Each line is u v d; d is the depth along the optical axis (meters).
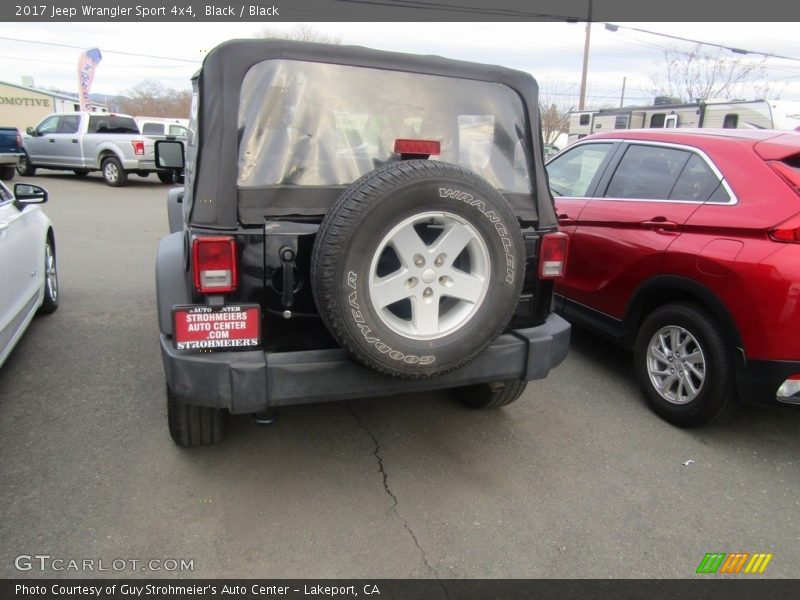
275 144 2.60
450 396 4.11
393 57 2.84
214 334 2.53
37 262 4.90
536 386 4.34
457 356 2.62
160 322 2.74
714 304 3.41
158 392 3.96
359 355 2.46
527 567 2.54
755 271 3.19
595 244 4.42
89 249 8.41
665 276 3.76
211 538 2.64
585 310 4.60
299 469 3.18
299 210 2.60
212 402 2.55
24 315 4.36
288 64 2.63
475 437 3.58
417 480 3.13
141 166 15.91
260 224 2.53
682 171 3.95
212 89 2.52
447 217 2.48
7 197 4.53
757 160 3.50
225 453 3.29
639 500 3.02
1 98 42.16
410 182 2.37
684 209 3.77
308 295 2.63
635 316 4.11
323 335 2.69
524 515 2.88
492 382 3.19
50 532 2.62
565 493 3.06
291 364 2.56
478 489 3.07
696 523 2.87
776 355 3.13
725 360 3.40
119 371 4.27
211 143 2.51
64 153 16.58
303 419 3.71
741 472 3.30
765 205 3.31
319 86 2.69
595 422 3.81
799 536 2.80
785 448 3.56
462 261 2.73
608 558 2.61
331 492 2.99
